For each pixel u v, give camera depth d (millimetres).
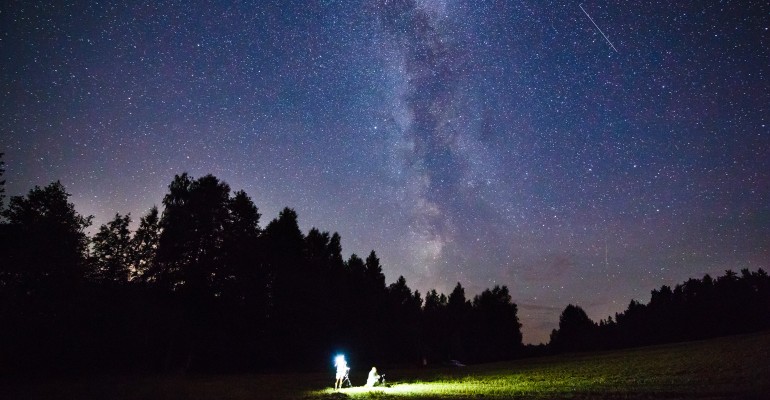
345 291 69438
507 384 24484
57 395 22484
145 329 44625
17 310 34312
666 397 16141
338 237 76812
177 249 49250
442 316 97188
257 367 53844
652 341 96500
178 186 52500
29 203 38719
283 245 60750
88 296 39562
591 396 17812
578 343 108875
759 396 14695
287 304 57188
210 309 50031
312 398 20812
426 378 32531
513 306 104375
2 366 34688
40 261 35750
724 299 88938
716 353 29625
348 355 65250
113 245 45750
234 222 55219
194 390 24984
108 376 35531
